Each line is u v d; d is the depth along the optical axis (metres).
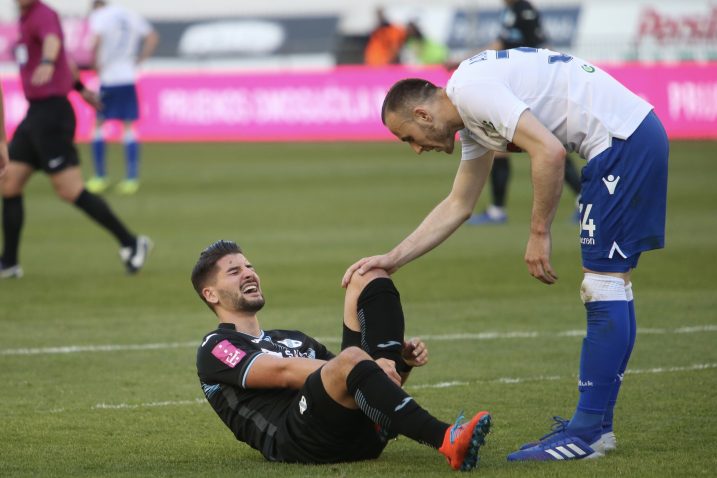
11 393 23.80
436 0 126.94
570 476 16.66
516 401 22.56
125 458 18.47
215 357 18.06
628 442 19.06
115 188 70.25
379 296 18.25
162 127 101.06
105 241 49.69
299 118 98.19
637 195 17.86
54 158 38.84
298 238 48.75
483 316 32.12
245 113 99.25
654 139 17.88
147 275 40.25
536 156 17.30
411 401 16.50
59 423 21.16
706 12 105.50
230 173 77.56
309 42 121.31
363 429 17.42
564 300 34.47
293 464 17.62
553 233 49.12
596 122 17.83
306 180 72.81
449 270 40.38
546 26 113.19
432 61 110.25
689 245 44.97
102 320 32.25
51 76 38.53
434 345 28.31
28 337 29.89
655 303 33.41
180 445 19.45
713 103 88.56
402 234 49.31
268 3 133.75
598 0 111.69
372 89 96.44
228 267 18.86
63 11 131.00
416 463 17.67
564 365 25.91
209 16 126.19
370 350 18.09
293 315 32.38
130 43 68.06
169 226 53.53
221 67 123.00
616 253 18.00
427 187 68.31
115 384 24.61
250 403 18.08
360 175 75.38
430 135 18.25
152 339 29.56
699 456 17.95
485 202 62.50
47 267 42.31
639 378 24.27
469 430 16.02
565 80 17.97
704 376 24.38
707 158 78.00
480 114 17.70
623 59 99.62
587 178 18.09
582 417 18.17
